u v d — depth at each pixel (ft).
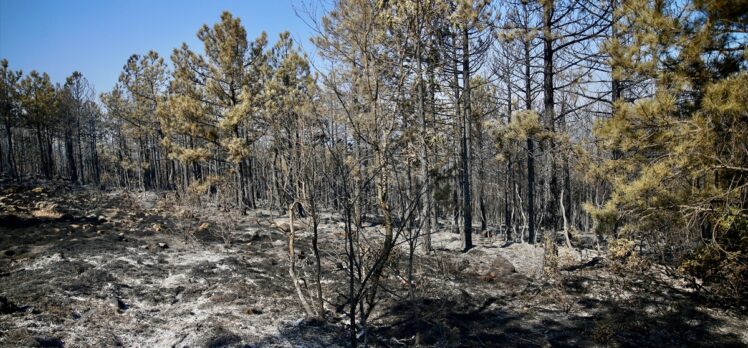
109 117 130.93
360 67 19.92
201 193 61.52
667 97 20.75
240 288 29.35
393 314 26.76
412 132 20.90
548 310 30.37
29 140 143.23
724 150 20.52
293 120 19.48
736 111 17.85
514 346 24.16
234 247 43.29
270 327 23.12
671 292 31.71
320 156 19.81
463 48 44.68
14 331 19.30
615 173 25.86
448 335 23.84
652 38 21.18
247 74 63.26
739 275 27.48
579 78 35.88
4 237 41.16
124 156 143.95
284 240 46.60
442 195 19.07
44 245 38.88
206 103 65.46
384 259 19.03
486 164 80.94
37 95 115.34
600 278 35.24
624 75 22.94
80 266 31.76
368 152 20.25
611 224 24.32
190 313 25.09
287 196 23.93
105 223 53.31
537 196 75.20
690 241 29.35
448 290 30.45
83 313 23.34
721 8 19.84
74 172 131.34
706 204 21.44
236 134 58.90
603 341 25.48
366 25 19.13
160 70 102.53
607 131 23.00
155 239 45.01
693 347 24.86
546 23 35.12
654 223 25.04
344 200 18.54
